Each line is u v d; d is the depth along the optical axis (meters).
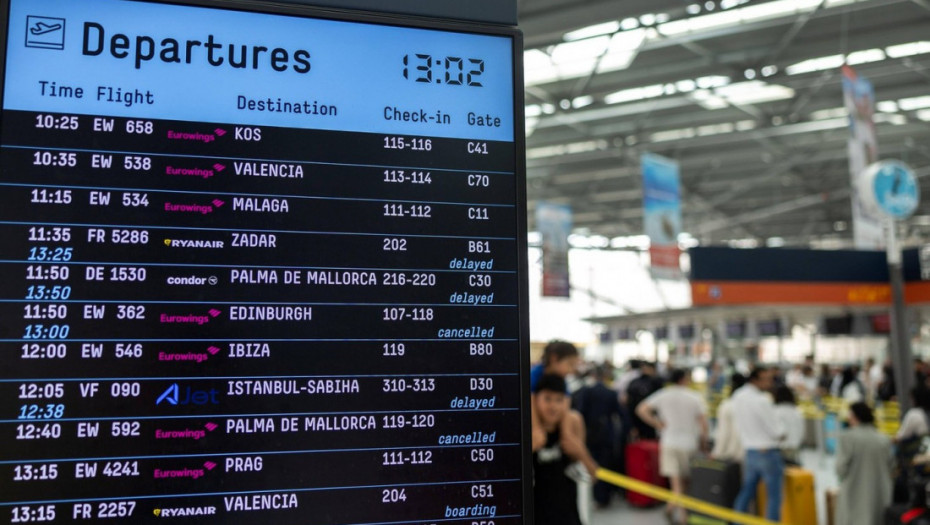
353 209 1.99
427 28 2.12
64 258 1.80
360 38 2.08
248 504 1.81
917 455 6.84
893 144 22.08
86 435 1.75
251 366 1.86
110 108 1.88
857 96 10.42
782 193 29.92
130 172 1.87
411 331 1.98
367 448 1.90
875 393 16.52
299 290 1.92
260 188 1.94
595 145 22.73
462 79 2.14
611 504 9.16
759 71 15.43
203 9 1.98
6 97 1.82
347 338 1.93
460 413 1.97
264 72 1.99
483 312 2.04
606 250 40.38
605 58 15.56
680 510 7.94
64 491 1.72
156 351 1.81
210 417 1.82
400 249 2.01
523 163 2.13
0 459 1.70
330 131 2.01
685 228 36.19
